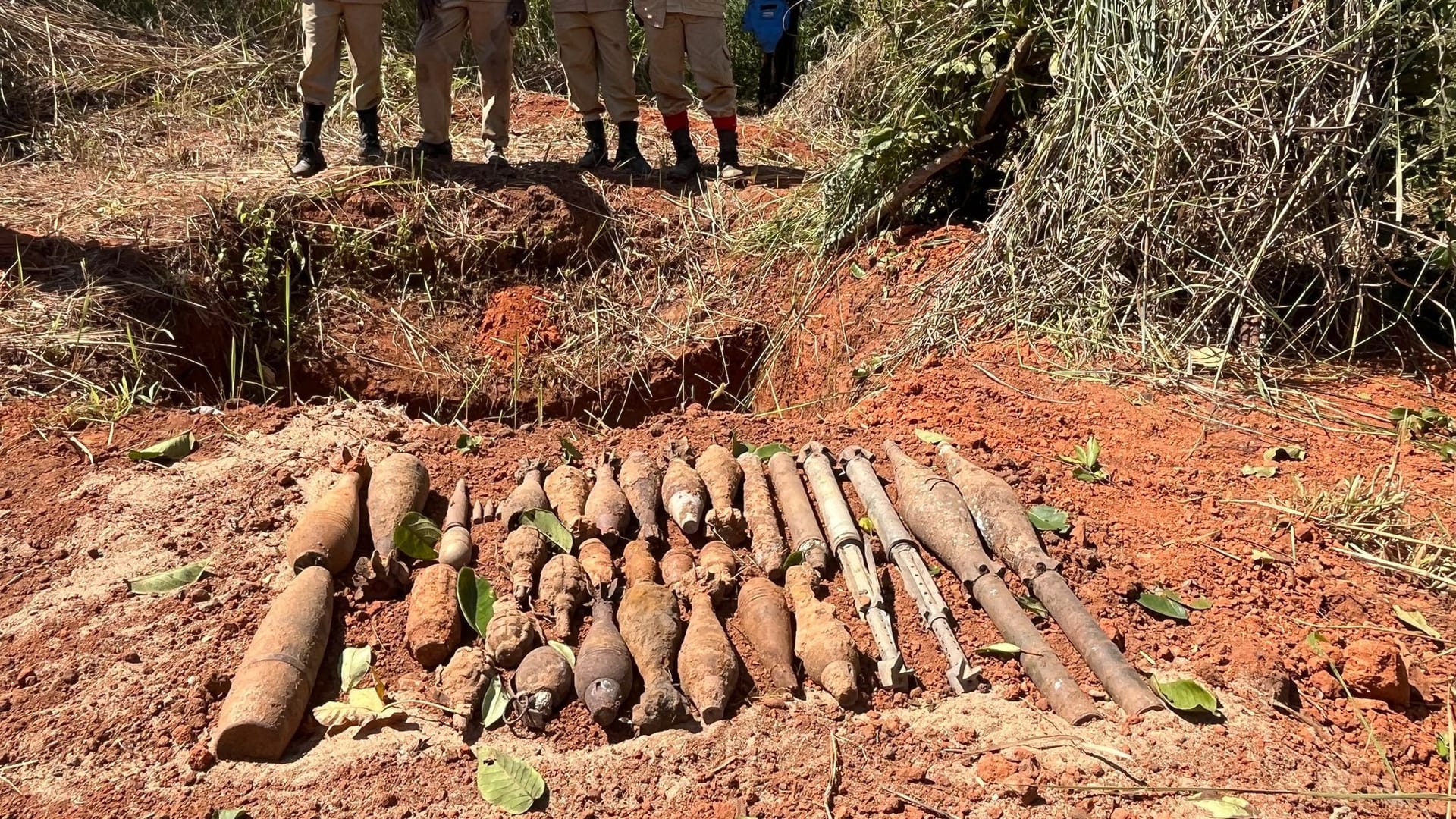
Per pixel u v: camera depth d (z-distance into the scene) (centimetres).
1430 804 226
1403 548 311
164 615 279
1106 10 438
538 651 258
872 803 221
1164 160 417
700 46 609
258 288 505
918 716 247
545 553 294
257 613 278
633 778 230
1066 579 289
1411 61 397
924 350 448
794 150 738
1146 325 419
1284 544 310
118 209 514
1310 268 421
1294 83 398
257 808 222
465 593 274
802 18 990
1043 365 414
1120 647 268
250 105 729
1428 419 368
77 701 252
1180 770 229
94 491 336
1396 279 403
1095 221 436
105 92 711
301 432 382
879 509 312
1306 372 404
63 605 284
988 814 218
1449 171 410
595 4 598
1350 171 396
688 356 536
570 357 536
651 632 261
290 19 842
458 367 527
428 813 221
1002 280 458
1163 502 332
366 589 285
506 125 627
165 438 372
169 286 475
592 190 597
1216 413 379
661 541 309
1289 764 232
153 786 228
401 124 711
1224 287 410
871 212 531
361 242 540
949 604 287
